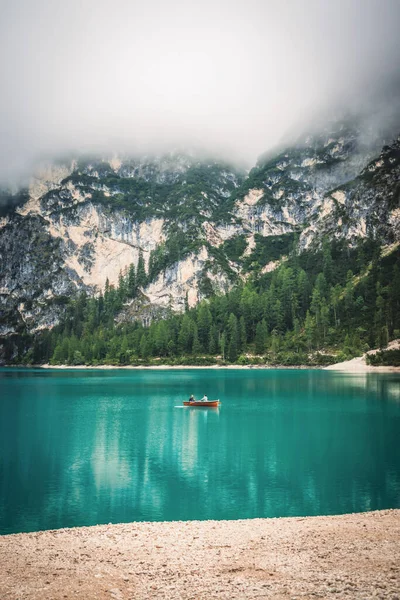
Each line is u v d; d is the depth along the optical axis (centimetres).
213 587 2216
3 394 14650
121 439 7581
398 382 16800
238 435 7838
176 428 8562
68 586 2267
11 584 2295
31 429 8519
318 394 13650
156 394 14362
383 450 6612
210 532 3200
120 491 4762
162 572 2438
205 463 5922
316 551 2695
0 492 4769
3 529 3741
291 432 8044
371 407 10956
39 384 18575
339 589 2106
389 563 2436
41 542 3012
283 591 2127
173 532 3219
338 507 4188
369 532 3048
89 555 2730
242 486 4891
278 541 2933
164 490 4772
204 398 11294
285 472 5447
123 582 2312
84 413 10450
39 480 5197
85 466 5819
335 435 7725
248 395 13700
